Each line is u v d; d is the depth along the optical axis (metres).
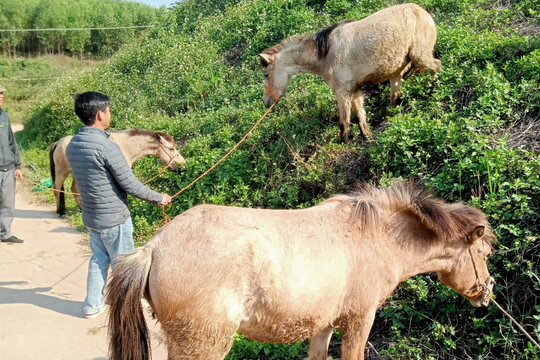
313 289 3.03
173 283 2.83
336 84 6.39
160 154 7.56
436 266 3.59
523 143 4.97
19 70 31.59
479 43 6.80
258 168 7.07
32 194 9.88
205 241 2.89
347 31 6.30
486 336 3.78
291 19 10.66
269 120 7.72
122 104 12.08
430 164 5.31
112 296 2.93
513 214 4.21
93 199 4.41
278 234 3.05
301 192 6.23
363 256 3.25
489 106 5.50
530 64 5.91
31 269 6.29
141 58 14.41
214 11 15.43
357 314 3.28
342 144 6.34
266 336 3.16
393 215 3.43
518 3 8.12
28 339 4.63
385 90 7.12
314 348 3.69
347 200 3.41
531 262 3.89
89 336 4.71
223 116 8.91
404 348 3.94
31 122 15.02
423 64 6.41
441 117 5.70
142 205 7.73
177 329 2.86
